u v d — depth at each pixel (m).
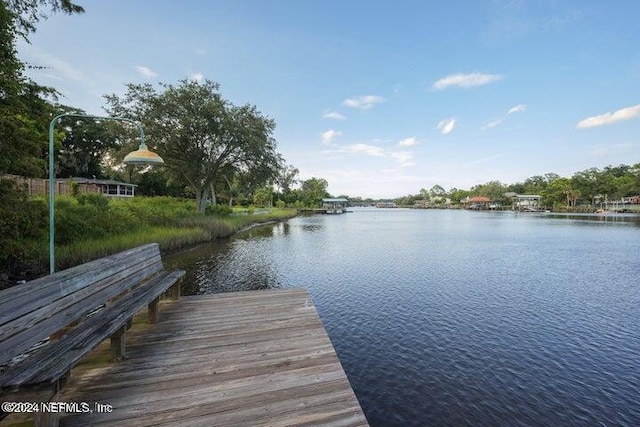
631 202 61.62
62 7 7.19
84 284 3.00
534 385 4.18
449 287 8.76
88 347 2.29
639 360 4.86
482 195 94.31
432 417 3.53
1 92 6.05
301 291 5.70
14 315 2.05
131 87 18.88
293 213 52.22
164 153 20.09
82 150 33.59
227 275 9.45
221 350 3.28
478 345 5.30
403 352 5.04
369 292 8.22
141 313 4.41
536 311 6.91
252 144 21.20
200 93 20.14
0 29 6.00
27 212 7.32
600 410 3.70
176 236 13.68
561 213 61.25
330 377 2.78
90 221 10.91
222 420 2.19
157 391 2.51
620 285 9.08
